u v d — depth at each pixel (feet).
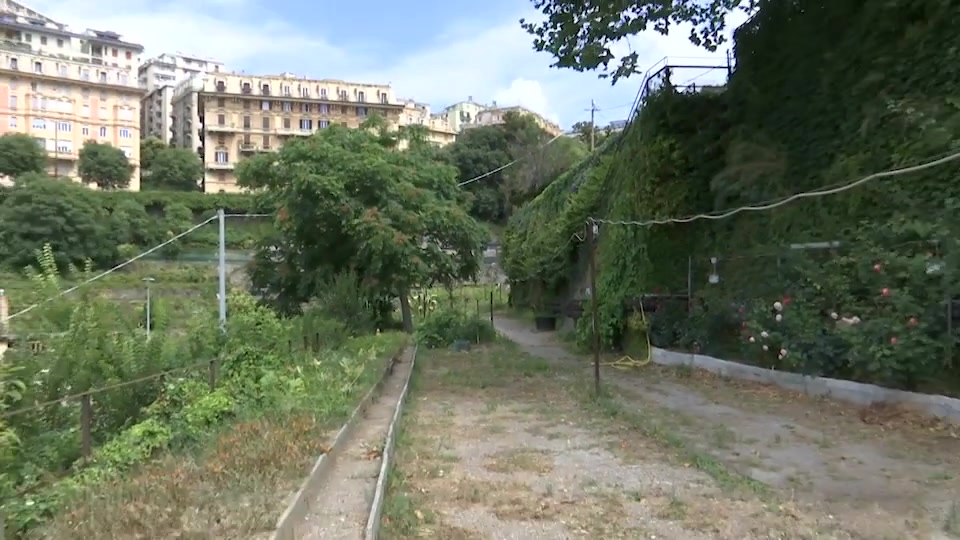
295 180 80.18
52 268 36.96
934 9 39.06
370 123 97.55
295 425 27.91
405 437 30.94
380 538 18.31
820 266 42.32
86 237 174.81
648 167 62.59
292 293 85.61
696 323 53.88
